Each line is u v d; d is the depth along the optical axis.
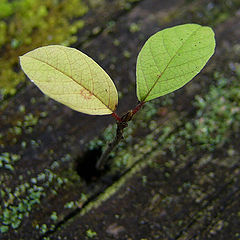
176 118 0.24
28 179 0.22
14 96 0.24
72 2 0.26
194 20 0.26
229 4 0.27
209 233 0.22
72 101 0.16
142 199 0.22
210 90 0.24
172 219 0.22
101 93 0.16
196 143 0.23
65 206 0.22
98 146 0.23
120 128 0.17
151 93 0.17
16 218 0.22
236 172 0.23
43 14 0.25
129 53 0.25
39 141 0.23
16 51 0.25
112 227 0.22
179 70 0.17
